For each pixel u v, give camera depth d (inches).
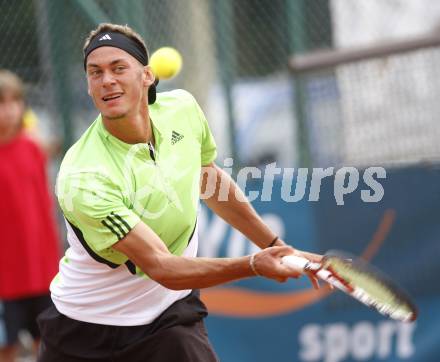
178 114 536.4
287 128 1291.8
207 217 885.8
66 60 957.2
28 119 957.8
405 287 910.4
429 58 933.2
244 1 1016.9
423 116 938.7
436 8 1059.9
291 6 1010.7
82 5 941.8
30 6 963.3
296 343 901.2
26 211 853.2
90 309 539.5
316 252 897.5
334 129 952.9
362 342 905.5
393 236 909.2
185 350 534.9
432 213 912.9
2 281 853.2
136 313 537.6
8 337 858.8
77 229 509.0
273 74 1028.5
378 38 1051.9
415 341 909.8
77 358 550.9
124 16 949.2
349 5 1043.3
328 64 940.6
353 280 444.5
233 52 978.1
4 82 844.0
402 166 913.5
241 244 882.1
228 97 971.9
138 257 483.5
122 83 490.3
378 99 946.1
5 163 847.1
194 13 1054.4
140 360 544.4
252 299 896.9
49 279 866.8
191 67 1063.0
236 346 895.7
